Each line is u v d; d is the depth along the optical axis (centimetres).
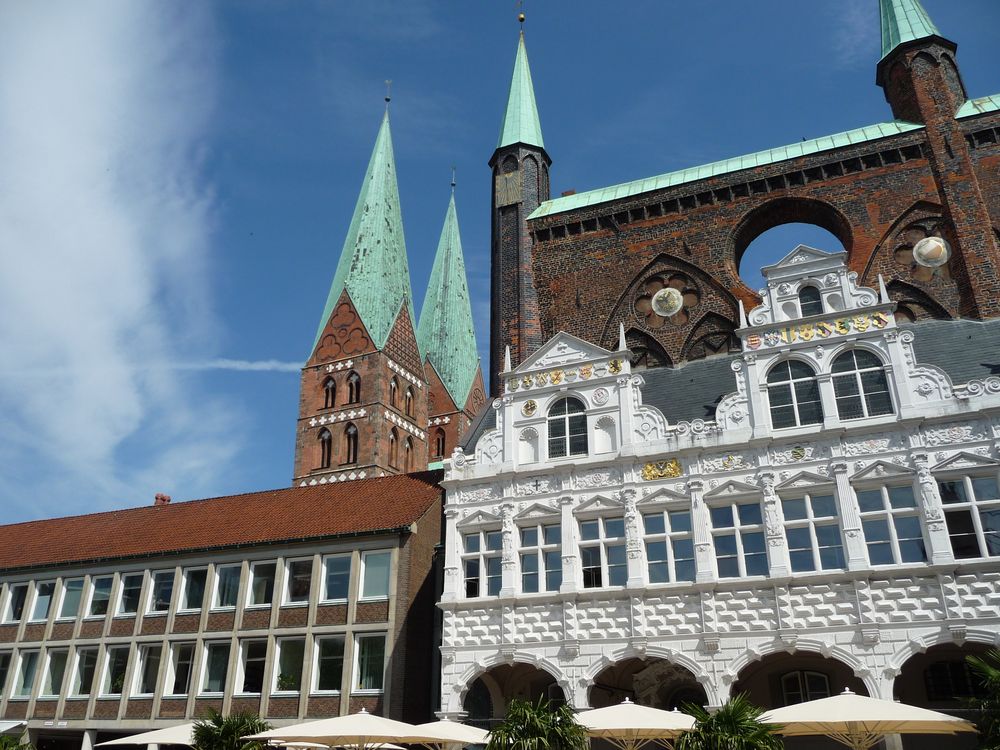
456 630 3297
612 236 4822
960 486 2831
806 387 3173
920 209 4269
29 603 4750
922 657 2934
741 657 2850
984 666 2136
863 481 2934
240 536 4362
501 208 5159
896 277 4191
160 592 4419
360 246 10488
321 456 9556
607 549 3203
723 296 4494
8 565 4897
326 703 3725
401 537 3888
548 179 5422
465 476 3528
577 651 3064
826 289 3325
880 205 4341
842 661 2739
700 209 4681
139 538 4784
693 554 3059
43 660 4562
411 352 10419
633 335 4612
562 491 3319
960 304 4031
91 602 4584
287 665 3912
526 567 3312
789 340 3250
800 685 3103
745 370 3262
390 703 3572
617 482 3259
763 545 2991
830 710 2053
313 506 4534
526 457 3500
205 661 4106
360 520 4134
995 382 2892
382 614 3769
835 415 3070
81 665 4472
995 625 2620
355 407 9538
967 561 2692
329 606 3900
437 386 11606
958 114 4378
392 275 10438
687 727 2223
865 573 2786
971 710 2767
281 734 2478
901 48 4638
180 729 3025
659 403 3619
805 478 2998
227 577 4262
